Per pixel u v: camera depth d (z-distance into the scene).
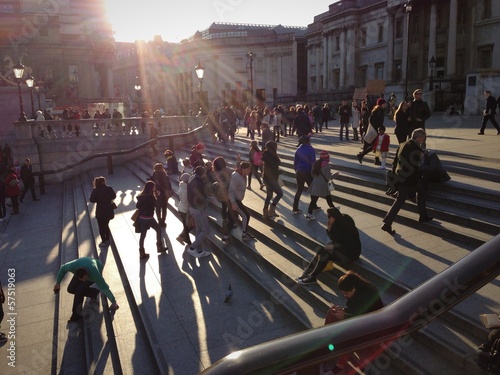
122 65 99.44
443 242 7.30
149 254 9.90
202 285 7.93
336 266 6.80
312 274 6.67
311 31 66.31
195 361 5.60
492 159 11.19
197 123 26.00
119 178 20.91
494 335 3.99
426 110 10.62
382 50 51.72
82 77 56.28
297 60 71.25
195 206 9.02
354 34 55.66
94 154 23.36
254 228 9.43
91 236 12.73
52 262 11.41
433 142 15.20
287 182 13.24
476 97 29.72
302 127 16.41
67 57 54.88
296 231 8.60
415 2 45.66
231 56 72.75
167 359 5.68
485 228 7.26
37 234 14.12
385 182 10.44
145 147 24.61
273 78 72.31
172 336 6.24
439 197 8.71
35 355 6.92
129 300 7.95
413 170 7.61
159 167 11.84
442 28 44.19
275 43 70.94
